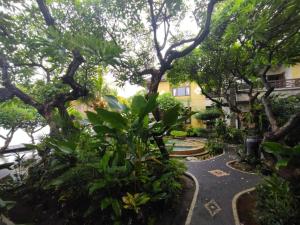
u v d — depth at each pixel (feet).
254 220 11.75
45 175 16.19
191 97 59.11
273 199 11.57
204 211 13.06
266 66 23.30
